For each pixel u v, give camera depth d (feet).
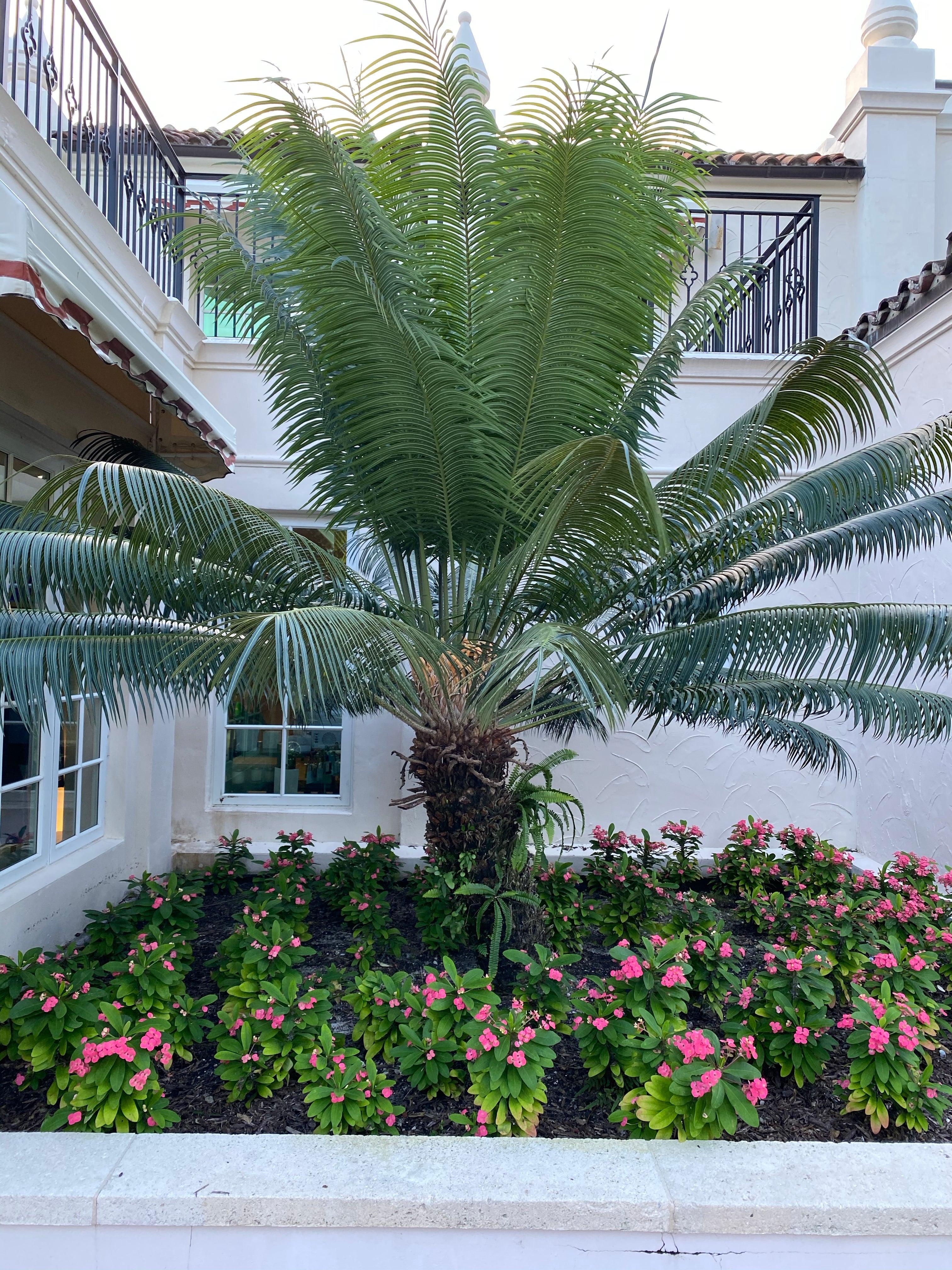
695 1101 7.85
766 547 12.18
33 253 8.04
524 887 12.85
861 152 23.66
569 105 8.89
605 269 10.10
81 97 13.28
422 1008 9.52
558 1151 7.44
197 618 11.00
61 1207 6.58
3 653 8.44
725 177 23.63
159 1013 9.81
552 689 13.25
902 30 23.65
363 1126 8.05
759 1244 6.75
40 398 12.93
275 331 11.85
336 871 15.93
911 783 18.29
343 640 7.98
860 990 9.65
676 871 17.30
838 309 23.66
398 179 10.32
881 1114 8.38
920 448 10.21
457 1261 6.72
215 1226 6.64
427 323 10.80
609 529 11.33
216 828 20.18
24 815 13.38
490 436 11.43
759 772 21.09
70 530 9.39
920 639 10.23
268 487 20.10
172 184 18.45
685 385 21.17
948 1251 6.77
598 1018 9.13
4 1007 9.41
